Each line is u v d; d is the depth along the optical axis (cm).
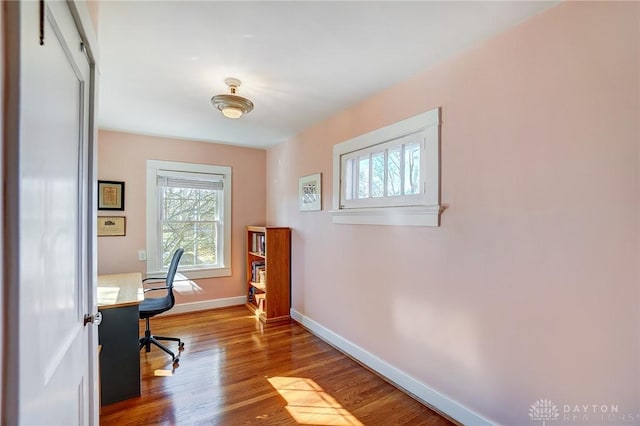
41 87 73
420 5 145
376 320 248
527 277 154
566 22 141
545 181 148
